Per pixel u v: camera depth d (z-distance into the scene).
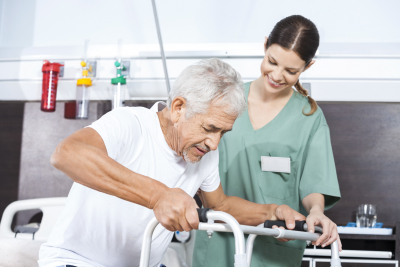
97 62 2.38
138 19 2.55
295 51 1.27
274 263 1.44
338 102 2.32
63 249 0.96
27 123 2.50
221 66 0.93
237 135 1.54
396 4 2.39
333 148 2.35
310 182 1.43
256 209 1.25
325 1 2.43
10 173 2.48
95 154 0.79
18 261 1.50
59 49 2.43
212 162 1.23
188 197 0.77
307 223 1.08
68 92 2.42
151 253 1.11
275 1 2.46
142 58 2.37
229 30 2.49
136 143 0.99
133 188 0.78
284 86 1.39
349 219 2.30
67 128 2.47
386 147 2.33
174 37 2.52
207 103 0.88
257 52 2.28
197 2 2.52
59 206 2.12
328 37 2.41
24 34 2.63
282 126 1.52
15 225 2.41
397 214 2.28
